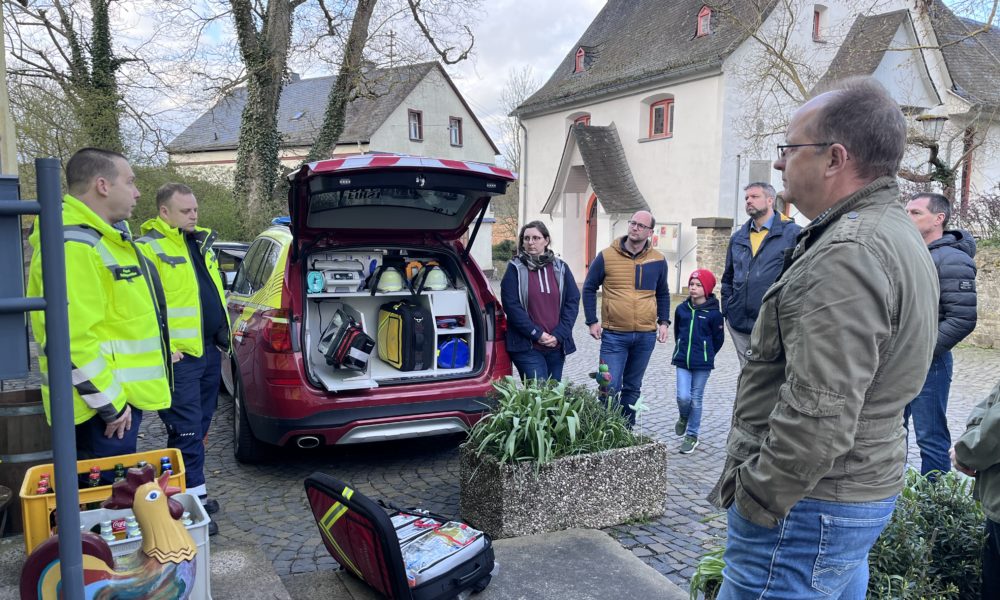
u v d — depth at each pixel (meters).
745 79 15.97
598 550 3.16
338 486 2.66
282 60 15.88
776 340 1.59
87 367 2.60
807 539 1.57
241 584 2.63
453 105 30.41
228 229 15.99
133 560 2.13
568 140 19.91
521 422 3.49
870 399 1.50
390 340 4.55
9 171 3.87
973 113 15.05
